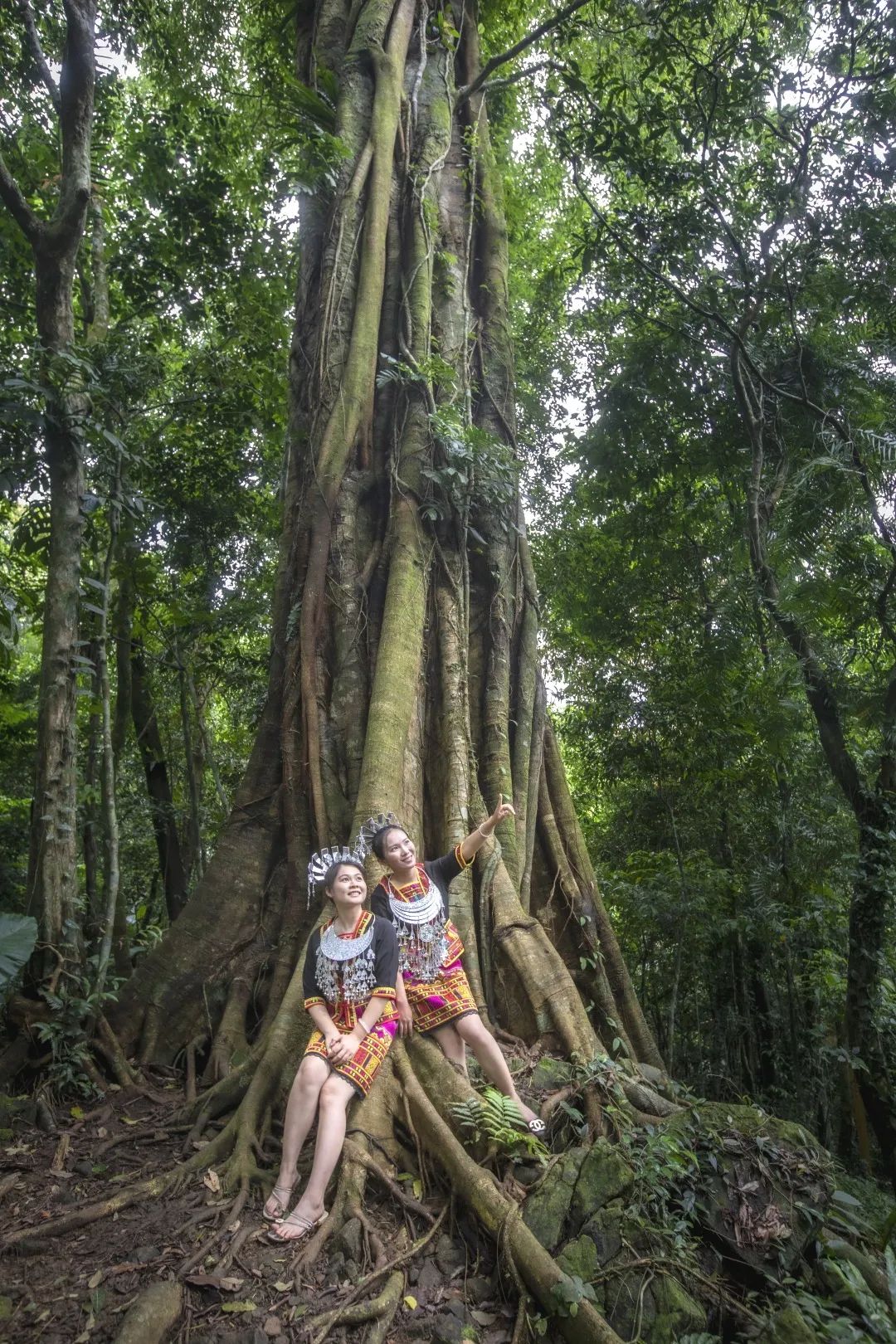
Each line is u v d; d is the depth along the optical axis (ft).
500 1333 11.05
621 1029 18.75
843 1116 26.20
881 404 26.48
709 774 28.76
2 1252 11.79
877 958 21.81
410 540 20.89
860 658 28.22
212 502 32.48
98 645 20.77
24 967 17.94
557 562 36.11
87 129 21.26
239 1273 11.30
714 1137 14.37
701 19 26.96
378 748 17.83
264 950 18.67
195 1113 15.42
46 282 20.72
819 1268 13.07
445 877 14.71
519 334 39.27
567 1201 12.63
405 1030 13.66
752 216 27.50
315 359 23.17
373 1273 11.30
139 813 33.60
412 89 26.50
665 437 32.94
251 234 32.45
